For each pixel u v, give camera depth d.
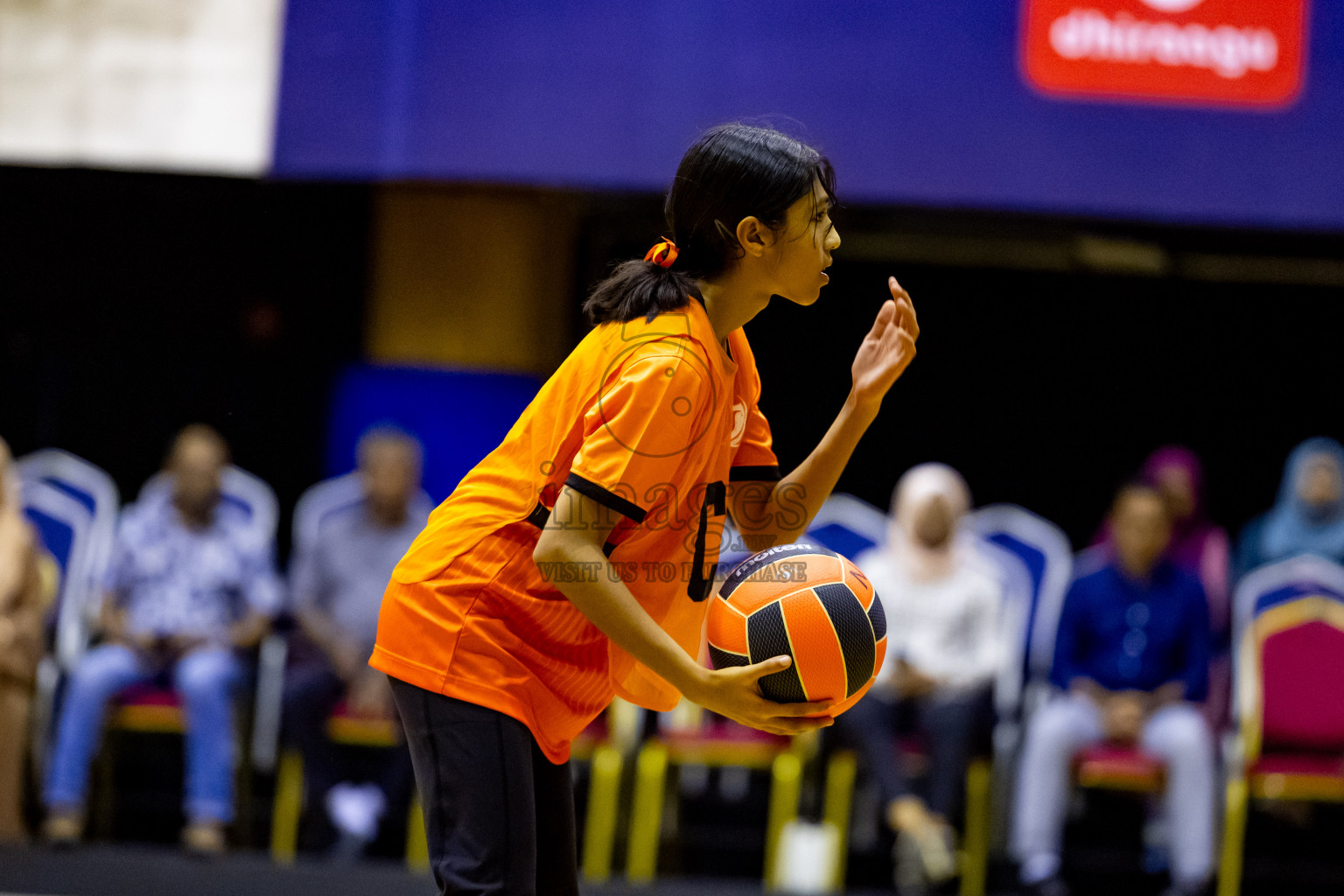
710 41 11.83
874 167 11.69
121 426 15.08
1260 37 11.44
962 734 10.99
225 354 15.05
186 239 15.05
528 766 4.70
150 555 12.02
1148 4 11.52
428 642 4.71
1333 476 13.32
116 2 12.34
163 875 10.20
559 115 11.94
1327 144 11.41
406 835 12.57
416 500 14.02
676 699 5.34
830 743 11.34
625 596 4.34
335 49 12.18
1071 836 13.05
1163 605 11.50
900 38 11.68
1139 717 11.14
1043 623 12.48
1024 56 11.61
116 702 11.59
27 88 12.35
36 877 9.92
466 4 12.03
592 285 5.10
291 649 12.00
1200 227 15.09
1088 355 16.39
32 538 11.82
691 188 4.79
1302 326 16.17
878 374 5.34
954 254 16.28
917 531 11.74
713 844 13.38
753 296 4.88
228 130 12.23
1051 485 16.45
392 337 14.63
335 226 14.90
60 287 15.12
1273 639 11.45
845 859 11.98
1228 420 16.31
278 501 14.78
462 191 14.48
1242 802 10.90
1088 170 11.56
